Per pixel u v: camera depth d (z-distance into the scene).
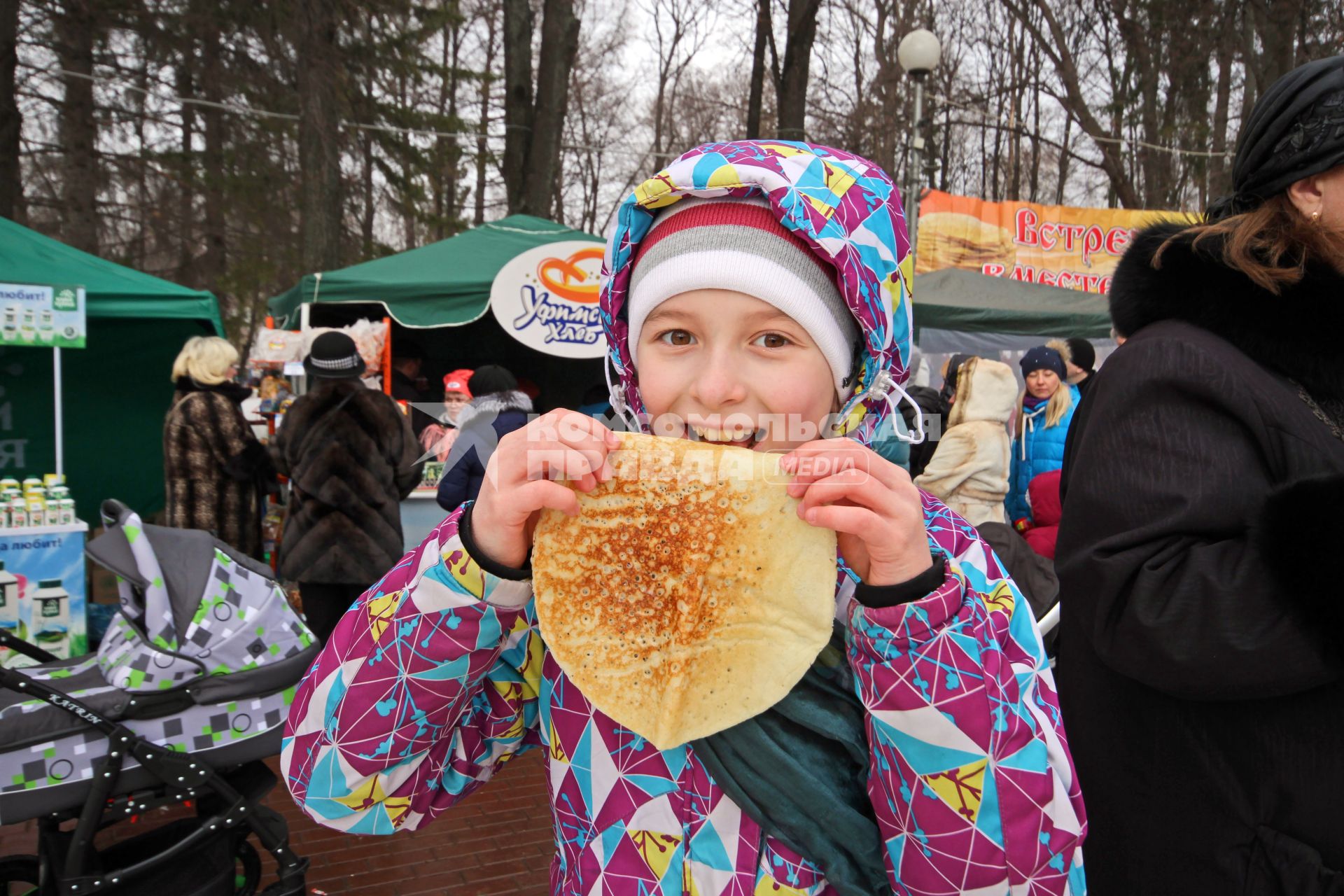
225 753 2.46
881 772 0.86
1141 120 18.08
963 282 9.83
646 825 0.92
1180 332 1.27
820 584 0.83
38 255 6.08
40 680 2.34
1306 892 1.11
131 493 8.10
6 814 2.21
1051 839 0.83
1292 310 1.19
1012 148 24.50
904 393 1.02
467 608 0.88
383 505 4.52
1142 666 1.18
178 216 18.27
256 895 2.68
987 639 0.83
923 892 0.84
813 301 0.91
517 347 9.36
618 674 0.84
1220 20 16.52
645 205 0.97
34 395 7.59
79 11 15.29
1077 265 13.36
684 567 0.84
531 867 3.31
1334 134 1.21
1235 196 1.41
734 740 0.88
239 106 15.73
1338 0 14.16
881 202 0.96
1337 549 1.02
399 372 7.17
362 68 16.14
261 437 8.59
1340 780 1.12
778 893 0.89
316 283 6.56
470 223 22.19
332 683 0.95
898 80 19.31
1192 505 1.15
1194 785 1.23
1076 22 19.64
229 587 2.51
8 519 4.58
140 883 2.41
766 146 0.97
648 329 0.96
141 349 7.88
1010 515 5.78
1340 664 1.04
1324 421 1.20
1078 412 1.49
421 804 1.03
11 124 13.49
